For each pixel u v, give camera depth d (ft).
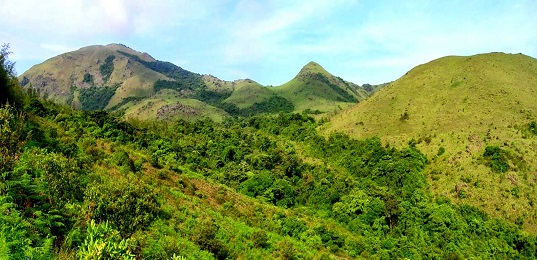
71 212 72.74
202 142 363.76
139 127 330.54
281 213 209.67
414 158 314.96
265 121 550.77
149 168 192.85
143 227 80.89
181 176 204.95
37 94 302.66
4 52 187.11
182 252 105.09
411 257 186.29
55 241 62.08
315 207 262.26
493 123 346.95
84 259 43.01
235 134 426.51
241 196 230.07
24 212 60.75
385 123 429.38
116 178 139.95
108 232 55.06
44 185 74.08
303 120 522.06
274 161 330.95
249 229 162.20
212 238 128.16
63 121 208.64
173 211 141.49
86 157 146.30
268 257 140.15
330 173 308.19
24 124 123.85
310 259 153.58
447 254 190.08
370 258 183.21
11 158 72.38
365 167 320.50
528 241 209.15
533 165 274.98
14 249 45.16
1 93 166.40
